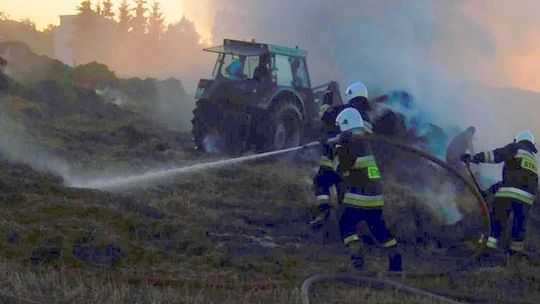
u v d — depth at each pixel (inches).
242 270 285.4
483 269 327.6
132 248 281.4
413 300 260.1
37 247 265.1
